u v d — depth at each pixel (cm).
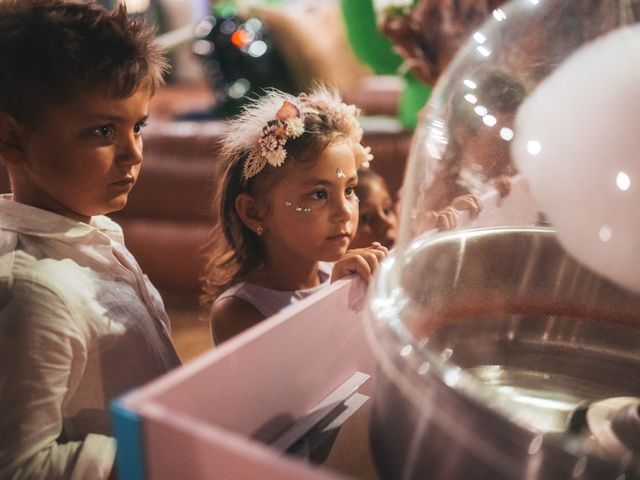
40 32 70
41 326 68
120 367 76
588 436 48
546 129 57
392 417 50
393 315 52
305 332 59
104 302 77
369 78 364
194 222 245
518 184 63
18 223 75
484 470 42
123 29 75
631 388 58
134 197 247
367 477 65
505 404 45
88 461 67
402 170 206
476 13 175
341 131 101
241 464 39
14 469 65
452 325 61
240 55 283
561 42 65
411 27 190
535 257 64
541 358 62
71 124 72
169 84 505
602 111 53
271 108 104
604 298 61
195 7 466
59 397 69
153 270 255
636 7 62
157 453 42
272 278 106
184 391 47
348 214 99
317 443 59
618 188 52
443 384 44
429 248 62
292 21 288
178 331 234
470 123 69
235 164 105
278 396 57
